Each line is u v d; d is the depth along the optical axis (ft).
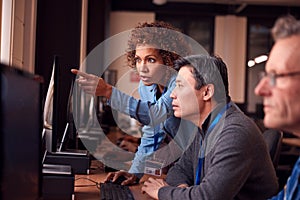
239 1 28.07
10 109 2.94
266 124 3.59
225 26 29.53
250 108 29.30
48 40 9.96
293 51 3.41
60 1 10.05
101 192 5.87
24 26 8.96
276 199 4.43
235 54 29.45
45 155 5.67
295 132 3.59
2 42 8.07
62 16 10.06
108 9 23.30
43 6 9.95
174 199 5.16
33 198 3.70
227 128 5.09
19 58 8.66
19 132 3.20
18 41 8.55
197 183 5.61
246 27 29.58
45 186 5.07
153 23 6.45
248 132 5.00
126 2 29.35
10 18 8.07
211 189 4.79
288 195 3.98
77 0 10.27
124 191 6.02
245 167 4.86
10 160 2.95
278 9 29.53
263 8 29.53
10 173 2.96
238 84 29.43
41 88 3.95
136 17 29.40
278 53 3.49
